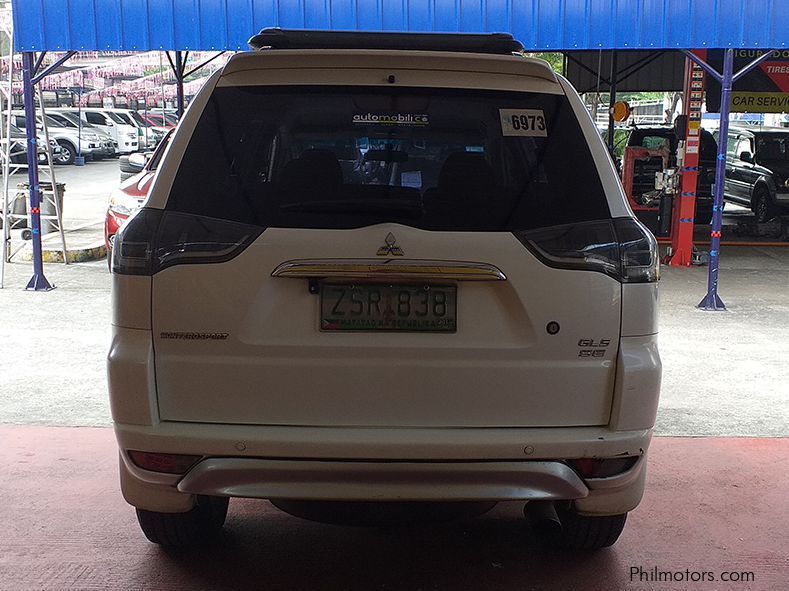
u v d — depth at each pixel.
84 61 30.84
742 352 7.30
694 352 7.28
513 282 2.77
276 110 2.94
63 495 4.11
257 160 2.88
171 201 2.81
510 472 2.76
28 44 9.04
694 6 8.78
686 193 11.98
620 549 3.64
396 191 2.84
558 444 2.77
